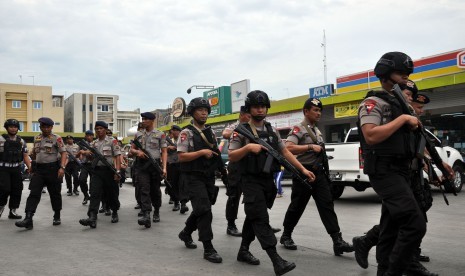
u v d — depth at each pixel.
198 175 5.04
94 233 6.72
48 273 4.44
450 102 15.95
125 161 16.16
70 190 13.60
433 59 16.30
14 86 60.41
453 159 11.60
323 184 5.03
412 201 3.19
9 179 8.27
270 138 4.39
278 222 7.49
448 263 4.57
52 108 62.84
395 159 3.31
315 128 5.32
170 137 10.18
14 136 8.36
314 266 4.50
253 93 4.43
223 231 6.72
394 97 3.38
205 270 4.46
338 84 20.19
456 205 9.23
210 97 31.55
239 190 6.18
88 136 11.11
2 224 7.75
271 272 4.36
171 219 8.09
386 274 3.28
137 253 5.27
